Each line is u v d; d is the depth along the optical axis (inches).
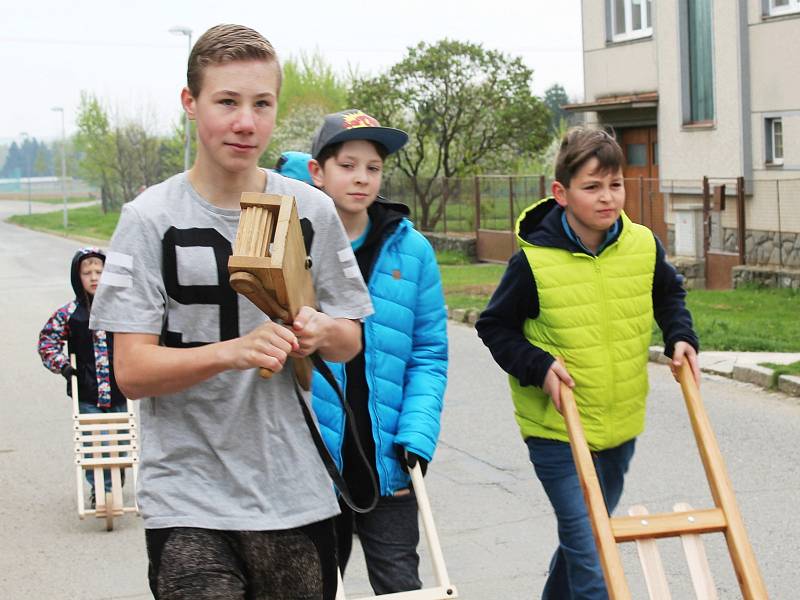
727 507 143.4
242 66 121.0
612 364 181.2
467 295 849.5
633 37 964.6
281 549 124.5
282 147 1889.8
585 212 176.2
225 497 123.8
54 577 273.1
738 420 400.5
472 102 1318.9
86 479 369.4
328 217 130.5
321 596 127.6
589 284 180.1
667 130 922.7
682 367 175.5
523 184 1116.5
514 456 368.5
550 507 310.5
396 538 179.8
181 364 117.0
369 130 182.9
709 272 819.4
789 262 799.7
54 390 541.0
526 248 181.9
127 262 121.0
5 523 322.7
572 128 181.8
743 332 562.6
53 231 2753.4
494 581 253.0
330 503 126.8
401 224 187.3
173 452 124.0
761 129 829.8
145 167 3009.4
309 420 126.7
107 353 332.8
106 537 306.5
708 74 885.8
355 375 180.1
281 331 115.2
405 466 179.6
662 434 385.1
